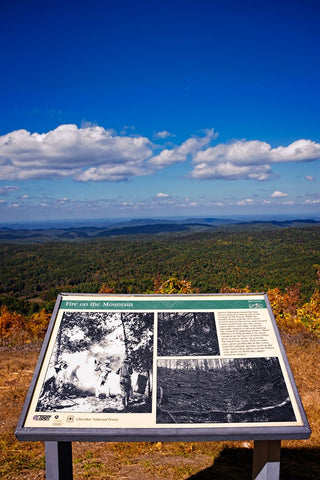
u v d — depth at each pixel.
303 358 8.80
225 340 3.05
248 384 2.80
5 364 8.24
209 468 4.11
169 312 3.22
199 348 3.00
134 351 2.97
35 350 9.82
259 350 2.99
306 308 13.45
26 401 2.67
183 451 4.66
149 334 3.07
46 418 2.61
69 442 2.78
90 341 3.02
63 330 3.08
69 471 2.78
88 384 2.78
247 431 2.55
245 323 3.17
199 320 3.18
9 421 5.53
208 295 3.34
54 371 2.84
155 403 2.69
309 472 4.21
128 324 3.13
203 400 2.71
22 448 4.75
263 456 2.75
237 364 2.91
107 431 2.54
